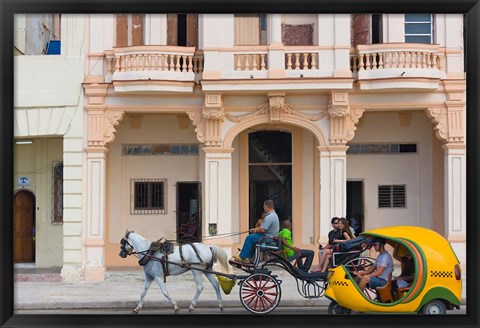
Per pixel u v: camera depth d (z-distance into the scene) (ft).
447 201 69.77
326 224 70.18
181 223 77.82
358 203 78.02
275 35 69.00
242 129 70.95
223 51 69.21
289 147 77.15
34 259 78.48
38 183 77.82
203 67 70.49
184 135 77.82
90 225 69.51
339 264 51.75
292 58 71.26
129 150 77.82
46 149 77.87
